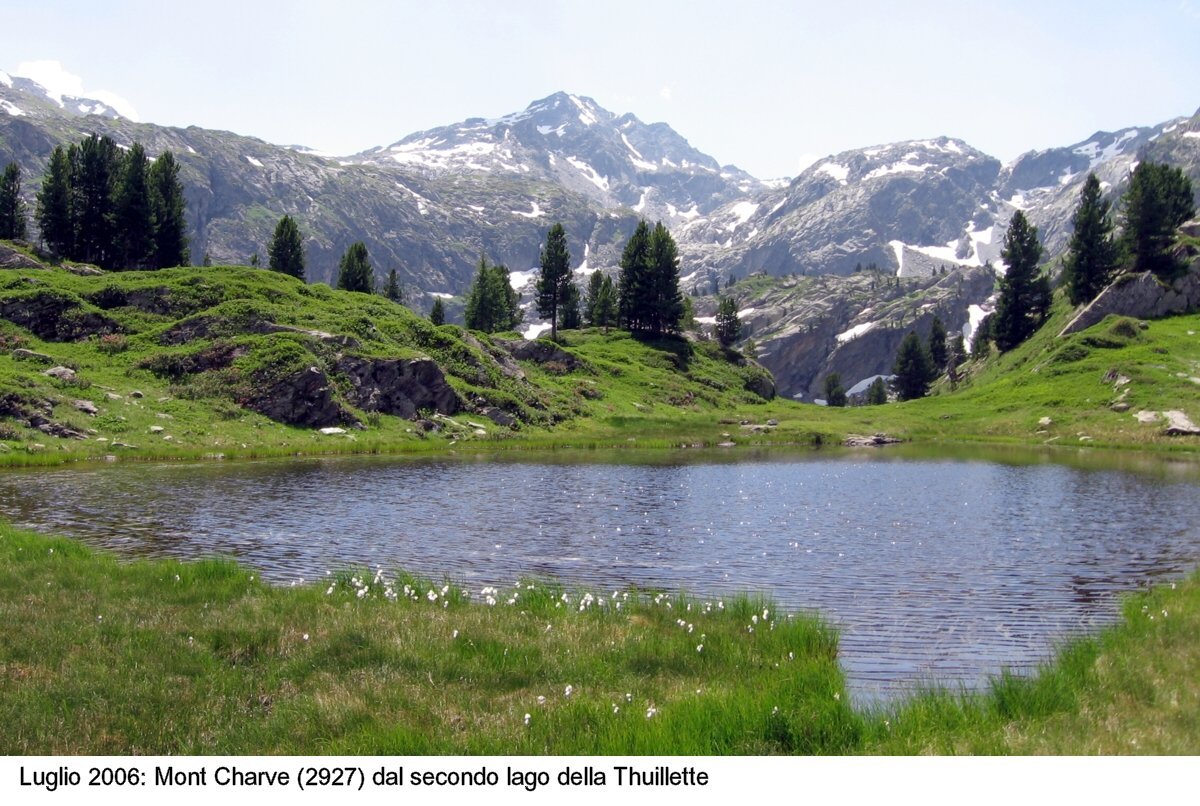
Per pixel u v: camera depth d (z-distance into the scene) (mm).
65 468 52188
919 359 180500
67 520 35469
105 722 12586
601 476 57906
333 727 12531
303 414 72812
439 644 16734
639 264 147250
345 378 78625
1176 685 13750
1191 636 16953
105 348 77438
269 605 19578
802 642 18109
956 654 19000
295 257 139125
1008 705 13352
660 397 116375
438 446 74188
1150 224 133125
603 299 159500
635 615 20781
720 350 147750
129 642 16188
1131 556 31312
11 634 16484
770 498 47562
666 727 12094
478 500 45000
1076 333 124812
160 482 47562
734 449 87438
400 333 94062
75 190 126062
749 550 32312
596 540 34156
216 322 81812
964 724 12461
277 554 30203
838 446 93312
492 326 156250
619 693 14508
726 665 16500
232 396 72250
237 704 13547
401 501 43875
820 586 26312
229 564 23828
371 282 146250
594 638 17922
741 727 12266
